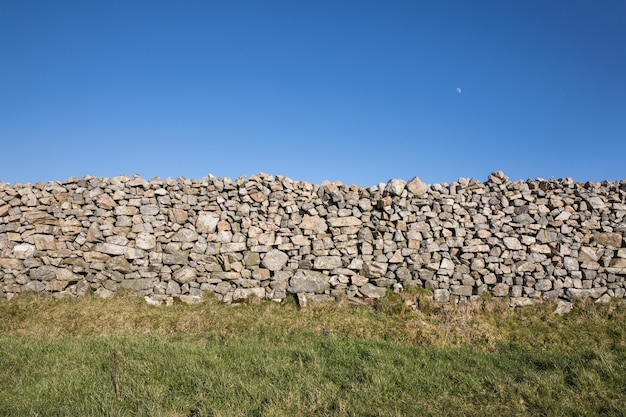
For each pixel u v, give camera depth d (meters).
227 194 12.05
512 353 8.95
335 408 6.12
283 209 12.05
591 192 12.32
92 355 7.74
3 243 11.60
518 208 12.08
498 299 11.48
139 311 10.81
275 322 10.34
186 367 7.25
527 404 6.45
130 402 6.13
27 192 11.90
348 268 11.67
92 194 11.95
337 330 9.96
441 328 10.09
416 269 11.69
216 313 10.80
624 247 11.93
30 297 11.26
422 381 7.11
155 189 12.07
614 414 6.16
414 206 12.02
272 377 7.05
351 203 12.05
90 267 11.59
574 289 11.59
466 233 11.91
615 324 10.60
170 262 11.62
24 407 5.84
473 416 6.07
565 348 9.48
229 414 5.77
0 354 7.71
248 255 11.71
